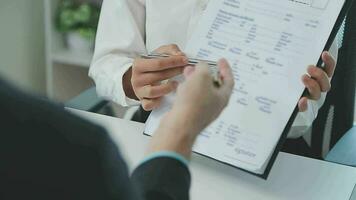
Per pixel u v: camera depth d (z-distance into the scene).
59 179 0.32
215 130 0.84
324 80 0.82
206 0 1.13
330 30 0.81
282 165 0.89
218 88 0.57
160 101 0.90
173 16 1.17
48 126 0.32
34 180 0.32
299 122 1.04
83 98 1.21
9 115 0.31
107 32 1.22
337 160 0.96
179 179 0.45
